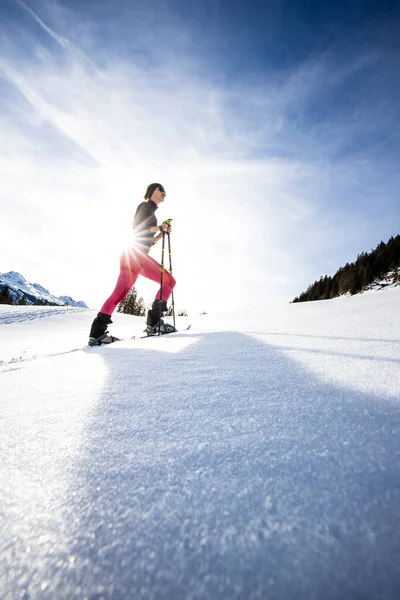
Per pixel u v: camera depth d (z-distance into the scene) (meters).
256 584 0.30
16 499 0.45
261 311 6.59
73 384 1.17
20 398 1.01
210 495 0.43
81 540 0.36
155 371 1.29
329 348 1.36
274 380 0.98
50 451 0.60
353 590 0.29
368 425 0.60
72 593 0.30
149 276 3.40
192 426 0.68
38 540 0.36
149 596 0.29
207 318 6.25
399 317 2.20
